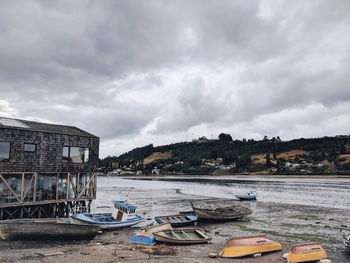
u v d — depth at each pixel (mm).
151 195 61719
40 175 27125
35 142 26734
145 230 22469
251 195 52000
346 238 20406
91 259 16234
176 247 19969
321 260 17188
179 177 171750
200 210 29797
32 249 18578
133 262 15891
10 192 24875
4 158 24625
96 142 32219
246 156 183125
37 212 27500
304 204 45281
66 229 21297
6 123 26156
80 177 30500
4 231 20531
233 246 18125
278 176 144250
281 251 19344
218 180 129000
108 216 27531
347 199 51812
